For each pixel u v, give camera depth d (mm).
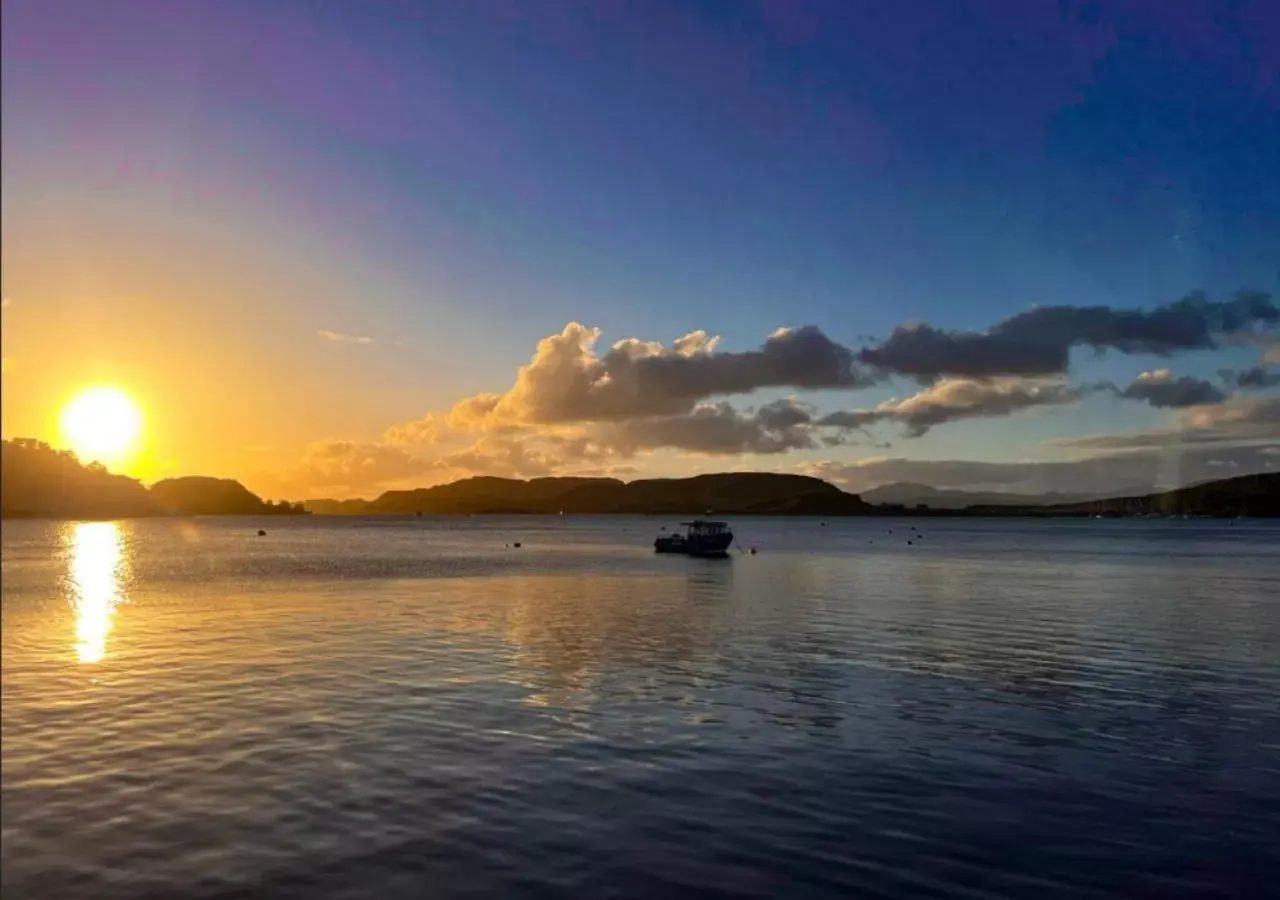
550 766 21000
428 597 61719
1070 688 29750
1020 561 108938
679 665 33906
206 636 42031
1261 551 135375
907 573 87875
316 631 43719
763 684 30297
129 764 21359
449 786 19609
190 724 24953
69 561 113875
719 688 29641
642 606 55781
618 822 17484
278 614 51156
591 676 31719
